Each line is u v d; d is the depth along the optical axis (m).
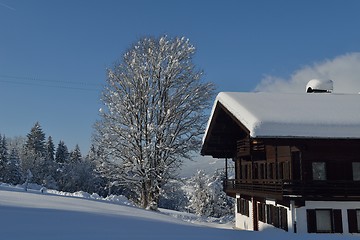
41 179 77.38
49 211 11.06
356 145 18.88
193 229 12.16
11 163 71.94
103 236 8.30
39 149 95.12
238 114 19.83
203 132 30.27
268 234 12.74
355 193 18.33
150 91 29.45
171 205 68.56
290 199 18.27
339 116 19.30
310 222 18.39
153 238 8.89
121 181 29.28
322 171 19.16
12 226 8.03
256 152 23.92
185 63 31.03
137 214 15.15
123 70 30.58
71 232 8.27
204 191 53.00
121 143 28.84
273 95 24.03
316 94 25.64
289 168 20.27
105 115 29.84
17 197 14.45
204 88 30.91
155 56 30.27
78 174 77.88
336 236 13.52
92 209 13.74
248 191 23.28
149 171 28.12
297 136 17.77
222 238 10.59
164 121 28.97
